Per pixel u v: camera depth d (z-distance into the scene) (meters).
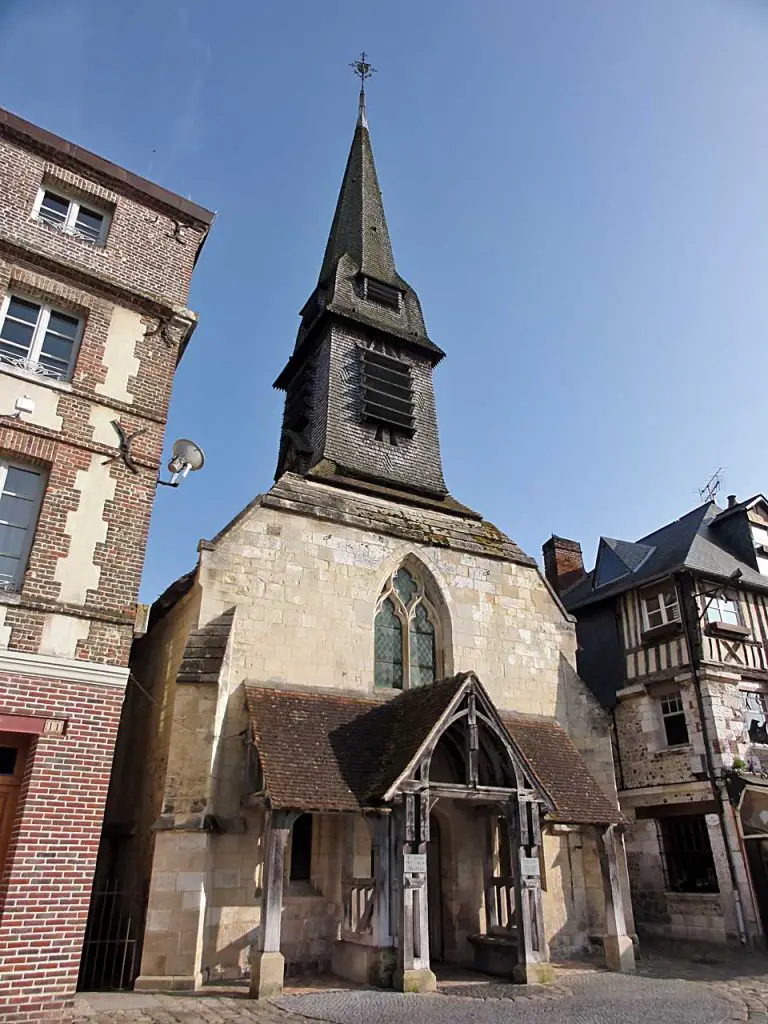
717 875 15.76
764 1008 9.25
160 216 12.47
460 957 11.84
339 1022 7.83
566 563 25.64
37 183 11.38
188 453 10.91
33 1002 7.52
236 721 11.55
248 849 10.77
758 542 20.12
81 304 10.92
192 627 12.08
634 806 18.05
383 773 10.67
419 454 17.98
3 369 9.83
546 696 15.08
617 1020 8.16
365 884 10.48
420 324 20.73
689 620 17.81
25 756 8.59
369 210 22.86
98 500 9.93
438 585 14.77
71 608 9.15
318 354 19.00
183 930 9.55
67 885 8.09
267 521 13.21
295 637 12.64
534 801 11.02
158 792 11.62
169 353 11.51
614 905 11.97
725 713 16.98
